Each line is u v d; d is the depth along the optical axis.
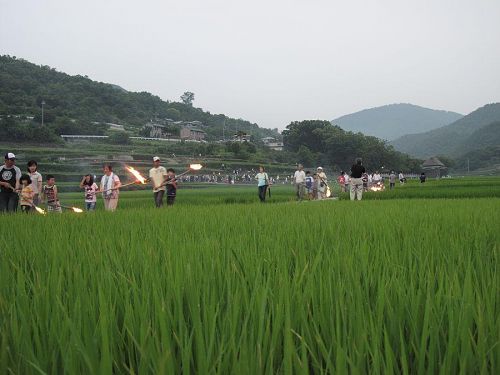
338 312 2.06
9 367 1.76
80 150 135.00
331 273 3.01
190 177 121.75
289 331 1.65
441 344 2.05
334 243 4.66
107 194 16.50
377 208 11.06
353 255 3.69
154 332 1.91
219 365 1.62
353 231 5.66
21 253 4.35
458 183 57.28
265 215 9.01
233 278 2.94
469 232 5.44
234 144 171.12
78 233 6.16
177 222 7.57
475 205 11.74
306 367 1.56
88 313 2.29
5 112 159.00
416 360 1.88
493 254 3.99
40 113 175.62
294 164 180.38
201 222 7.41
